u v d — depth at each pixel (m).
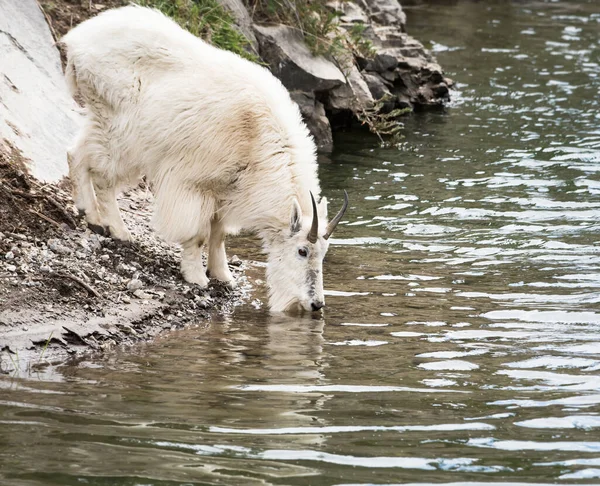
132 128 12.01
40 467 6.95
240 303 12.40
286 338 10.92
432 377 9.52
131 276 12.14
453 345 10.66
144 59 11.99
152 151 11.98
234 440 7.61
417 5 38.78
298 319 11.74
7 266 11.16
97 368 9.60
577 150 20.58
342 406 8.58
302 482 6.79
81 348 10.16
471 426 8.05
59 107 14.99
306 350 10.46
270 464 7.12
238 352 10.35
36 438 7.52
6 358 9.63
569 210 16.66
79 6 18.47
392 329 11.29
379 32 25.42
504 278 13.32
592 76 27.75
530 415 8.35
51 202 12.68
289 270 12.09
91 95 12.24
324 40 22.20
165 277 12.43
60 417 8.04
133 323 11.00
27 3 15.90
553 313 11.86
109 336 10.55
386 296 12.59
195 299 12.06
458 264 13.95
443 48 30.70
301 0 22.16
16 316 10.30
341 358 10.19
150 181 12.32
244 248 14.88
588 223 15.94
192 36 12.55
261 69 12.71
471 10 38.19
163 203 12.05
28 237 12.02
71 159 12.54
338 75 21.56
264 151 12.02
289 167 12.20
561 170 19.17
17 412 8.13
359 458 7.29
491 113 23.80
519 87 26.31
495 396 8.91
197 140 11.81
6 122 13.61
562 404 8.67
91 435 7.62
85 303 11.04
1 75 14.28
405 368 9.83
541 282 13.12
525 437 7.80
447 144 21.11
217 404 8.55
